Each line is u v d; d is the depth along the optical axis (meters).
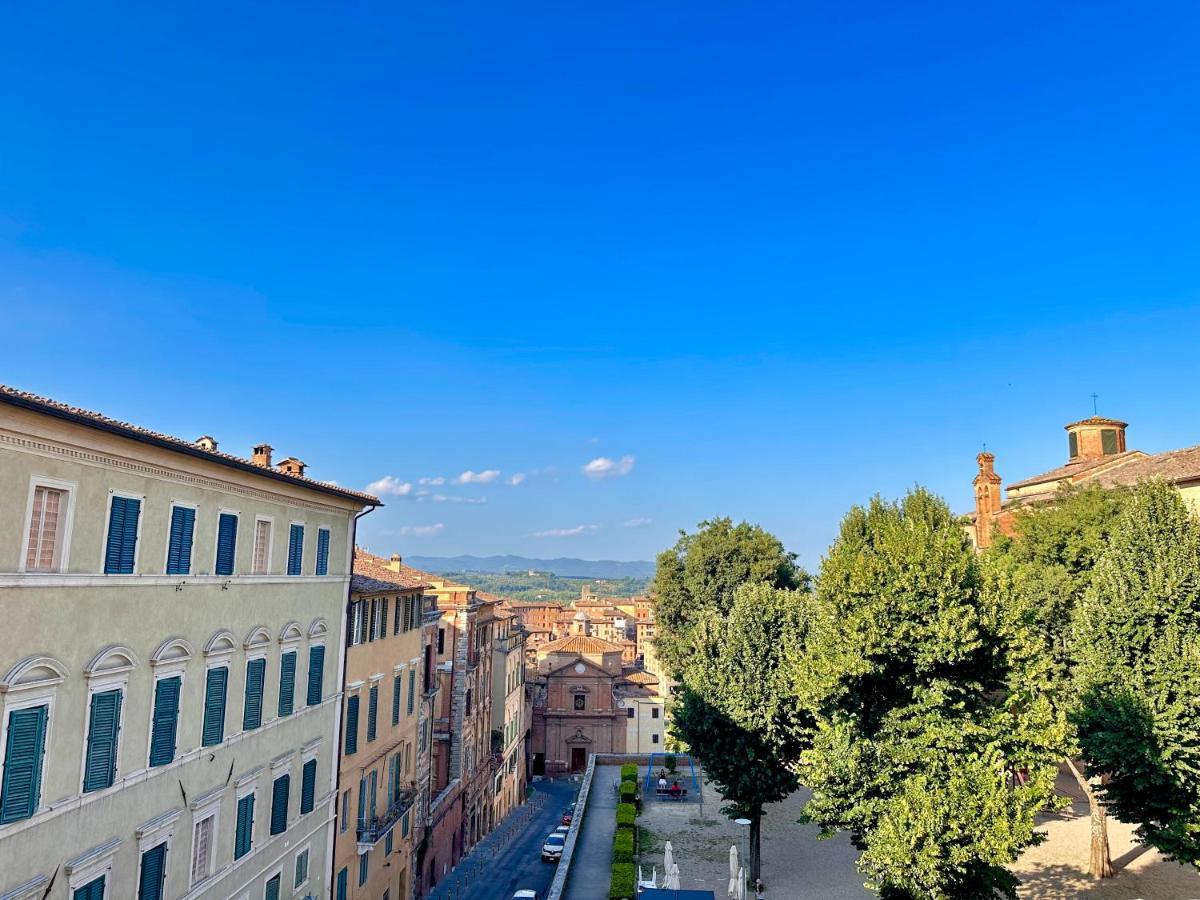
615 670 105.44
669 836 43.91
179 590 23.91
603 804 52.88
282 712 30.23
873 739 27.05
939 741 25.89
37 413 17.84
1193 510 34.03
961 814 24.34
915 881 24.70
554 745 102.06
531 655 121.38
